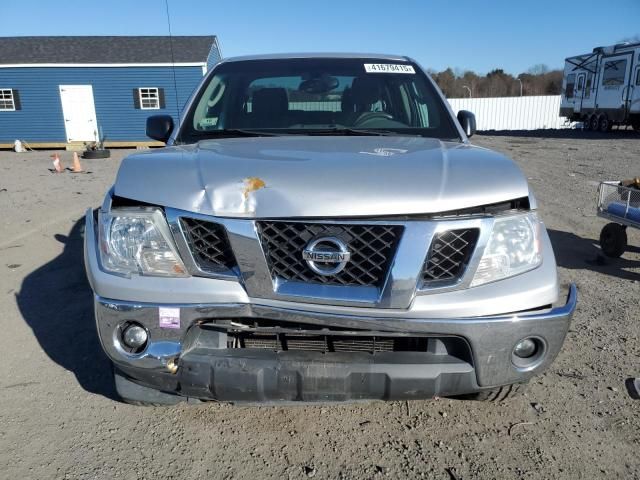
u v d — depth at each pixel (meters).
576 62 28.39
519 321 2.17
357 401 2.28
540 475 2.38
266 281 2.14
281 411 2.85
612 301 4.43
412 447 2.57
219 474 2.38
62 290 4.62
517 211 2.26
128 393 2.57
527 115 36.41
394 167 2.30
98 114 23.70
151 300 2.20
